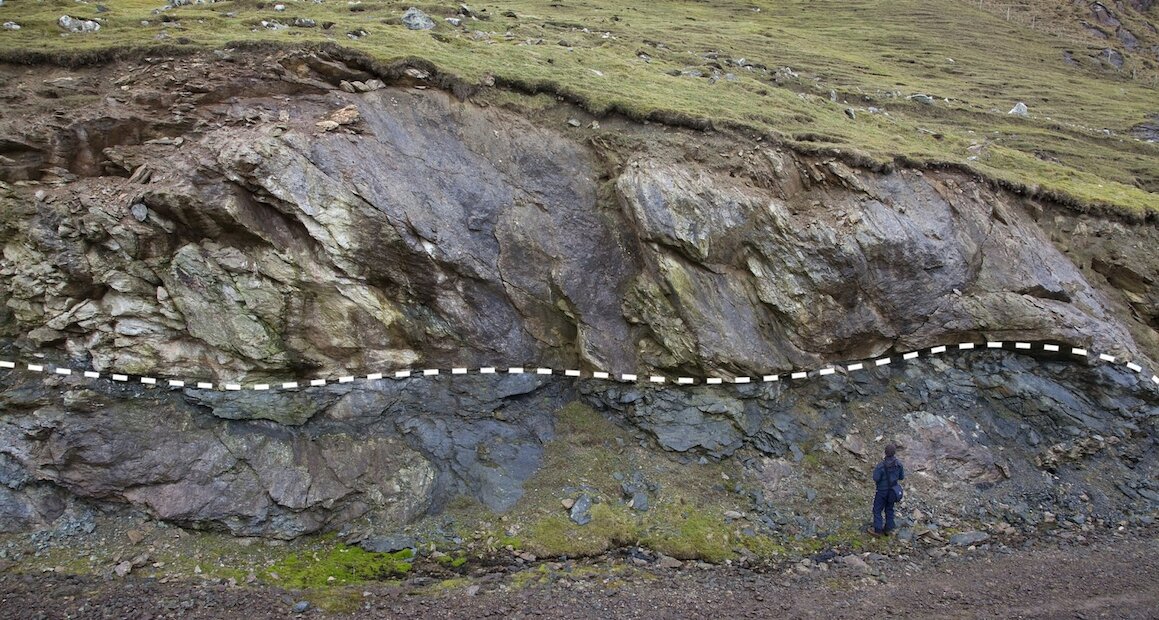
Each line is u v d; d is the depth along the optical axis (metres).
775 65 27.19
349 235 11.98
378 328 12.24
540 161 14.21
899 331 14.14
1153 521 12.59
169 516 10.57
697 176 13.82
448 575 10.43
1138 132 28.25
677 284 13.13
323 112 13.25
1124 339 14.70
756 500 12.10
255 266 11.75
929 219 14.73
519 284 13.19
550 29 23.97
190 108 12.71
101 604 9.40
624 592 10.17
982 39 39.47
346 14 20.47
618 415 13.10
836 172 14.49
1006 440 13.62
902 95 27.03
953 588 10.60
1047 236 16.55
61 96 12.86
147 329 11.48
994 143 22.84
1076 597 10.48
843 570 10.98
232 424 11.38
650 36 26.77
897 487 11.66
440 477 11.67
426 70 14.40
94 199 11.50
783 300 13.53
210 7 20.45
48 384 11.04
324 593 9.92
